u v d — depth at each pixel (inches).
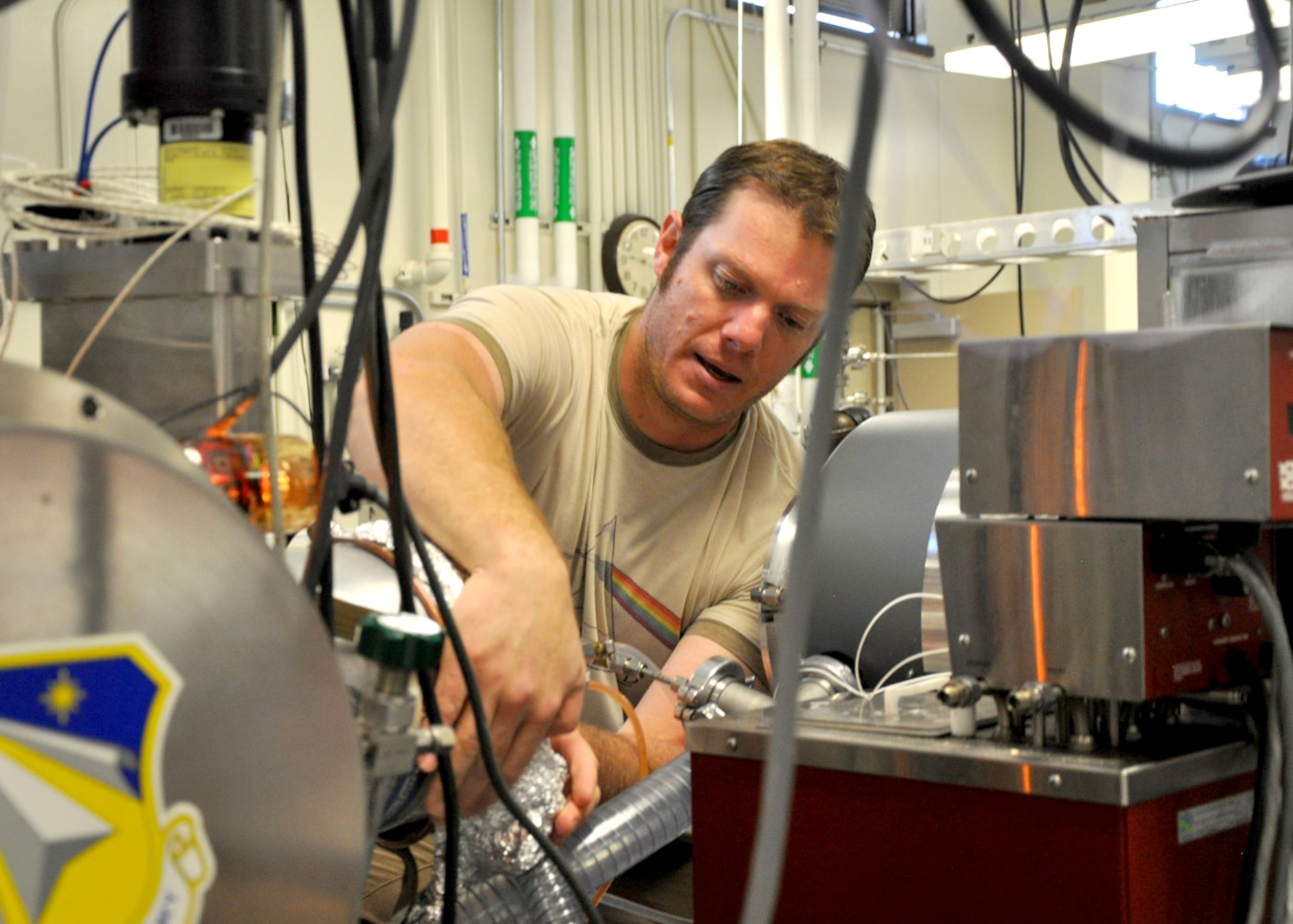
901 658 44.1
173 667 15.7
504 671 30.7
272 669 16.6
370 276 20.2
